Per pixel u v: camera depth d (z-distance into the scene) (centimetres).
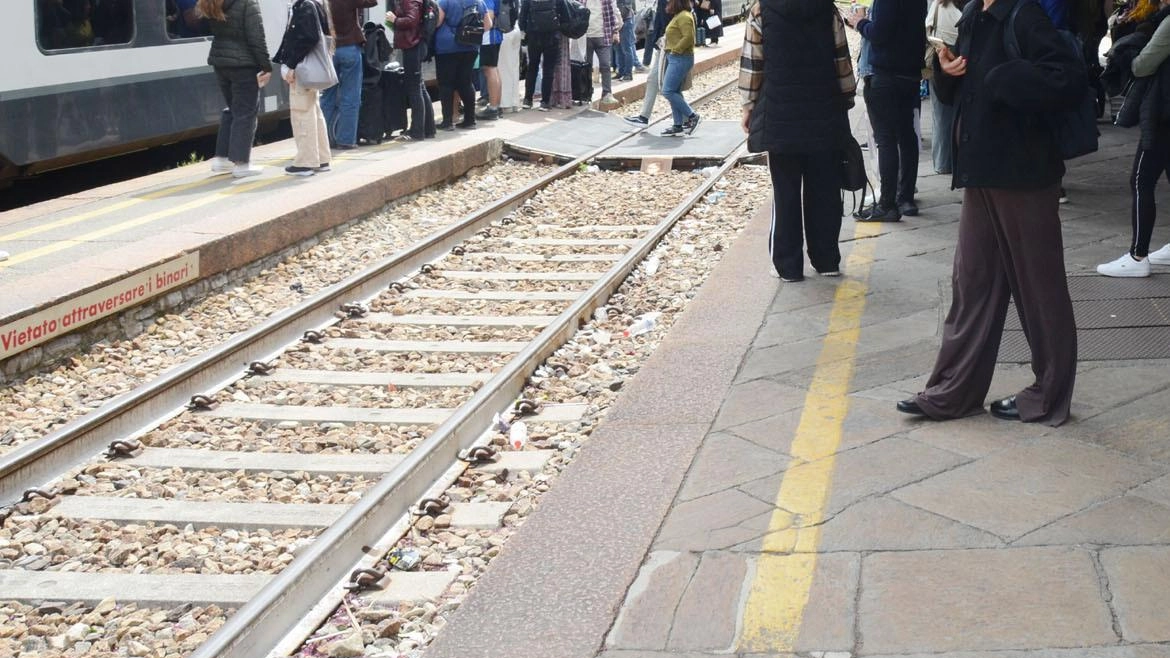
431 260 992
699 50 2903
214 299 884
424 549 480
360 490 545
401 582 452
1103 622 344
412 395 675
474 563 467
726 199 1210
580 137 1603
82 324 745
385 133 1480
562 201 1248
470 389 678
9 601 457
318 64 1162
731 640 352
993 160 461
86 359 748
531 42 1814
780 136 723
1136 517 405
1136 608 350
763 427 514
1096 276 711
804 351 619
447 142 1449
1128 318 623
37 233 934
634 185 1336
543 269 967
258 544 499
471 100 1603
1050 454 461
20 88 1077
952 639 342
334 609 436
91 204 1051
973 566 380
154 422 636
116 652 421
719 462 480
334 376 705
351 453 588
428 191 1299
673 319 792
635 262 935
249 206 1016
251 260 941
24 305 700
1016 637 340
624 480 470
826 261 766
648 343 746
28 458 554
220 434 623
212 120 1338
